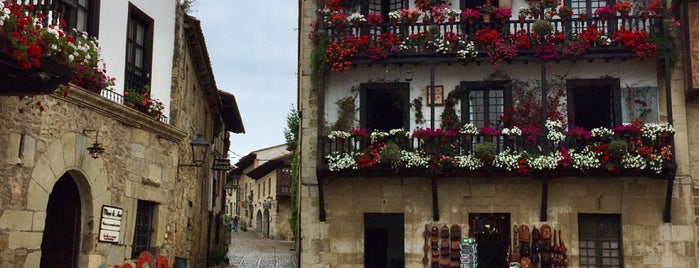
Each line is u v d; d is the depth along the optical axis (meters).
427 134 16.34
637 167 15.70
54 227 11.16
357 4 18.22
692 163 16.55
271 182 52.88
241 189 70.94
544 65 16.56
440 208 16.95
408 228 16.94
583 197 16.66
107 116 11.44
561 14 16.78
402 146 16.61
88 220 11.05
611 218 16.83
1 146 8.98
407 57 16.89
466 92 17.34
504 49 16.44
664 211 16.31
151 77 13.65
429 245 16.80
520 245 16.55
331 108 17.69
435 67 17.59
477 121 17.42
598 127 17.95
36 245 9.70
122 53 12.47
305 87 17.75
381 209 17.08
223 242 33.91
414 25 17.03
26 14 7.96
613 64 17.12
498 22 17.16
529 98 17.16
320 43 17.09
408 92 17.58
